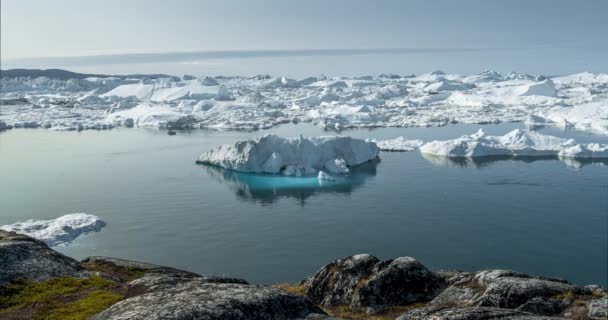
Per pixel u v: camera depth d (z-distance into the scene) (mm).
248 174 106812
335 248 62281
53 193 89062
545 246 61250
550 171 103312
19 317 13570
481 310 12289
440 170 107250
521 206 78062
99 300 14047
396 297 21406
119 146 145000
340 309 21797
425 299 21281
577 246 61031
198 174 105562
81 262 21906
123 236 66938
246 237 66625
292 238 66000
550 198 82250
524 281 18922
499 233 66000
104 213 77250
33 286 15688
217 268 56750
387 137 161750
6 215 76125
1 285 15492
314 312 12906
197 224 72188
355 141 118938
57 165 114375
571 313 16625
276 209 79875
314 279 24438
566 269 55000
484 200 82062
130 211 78438
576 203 78875
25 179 99625
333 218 74500
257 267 56969
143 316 11086
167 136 169250
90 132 181875
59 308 13867
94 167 112125
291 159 112312
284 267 56875
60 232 65750
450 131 174875
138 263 21656
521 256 58500
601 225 68125
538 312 17000
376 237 65750
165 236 67062
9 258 17156
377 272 22719
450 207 78500
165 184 96562
